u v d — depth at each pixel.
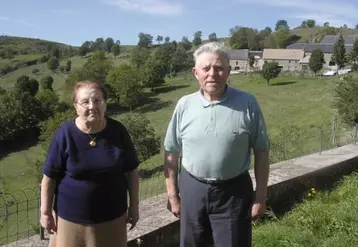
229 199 3.05
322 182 6.67
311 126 29.09
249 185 3.13
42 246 4.03
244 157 3.04
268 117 38.22
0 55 133.25
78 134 2.89
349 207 5.09
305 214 5.04
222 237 3.08
